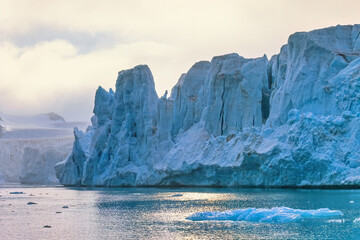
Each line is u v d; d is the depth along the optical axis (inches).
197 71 4992.6
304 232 1702.8
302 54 3873.0
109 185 4950.8
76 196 3782.0
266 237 1648.6
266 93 4276.6
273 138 3636.8
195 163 4089.6
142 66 5014.8
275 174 3496.6
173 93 5187.0
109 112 5551.2
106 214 2423.7
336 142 3329.2
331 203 2428.6
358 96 3417.8
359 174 3061.0
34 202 3248.0
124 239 1721.2
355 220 1850.4
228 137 4141.2
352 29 3914.9
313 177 3309.5
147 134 4736.7
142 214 2372.0
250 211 2079.2
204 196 3196.4
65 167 5797.2
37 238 1793.8
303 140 3383.4
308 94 3727.9
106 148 5191.9
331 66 3715.6
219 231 1782.7
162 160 4507.9
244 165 3695.9
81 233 1870.1
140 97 4923.7
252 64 4180.6
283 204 2472.9
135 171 4729.3
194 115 4795.8
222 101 4345.5
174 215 2288.4
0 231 1953.7
